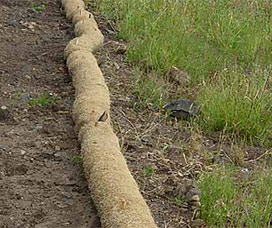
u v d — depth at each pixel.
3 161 2.98
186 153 3.19
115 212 2.54
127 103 3.61
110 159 2.82
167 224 2.71
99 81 3.51
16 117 3.35
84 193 2.82
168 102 3.62
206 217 2.72
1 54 4.08
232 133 3.39
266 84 3.78
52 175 2.92
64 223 2.64
